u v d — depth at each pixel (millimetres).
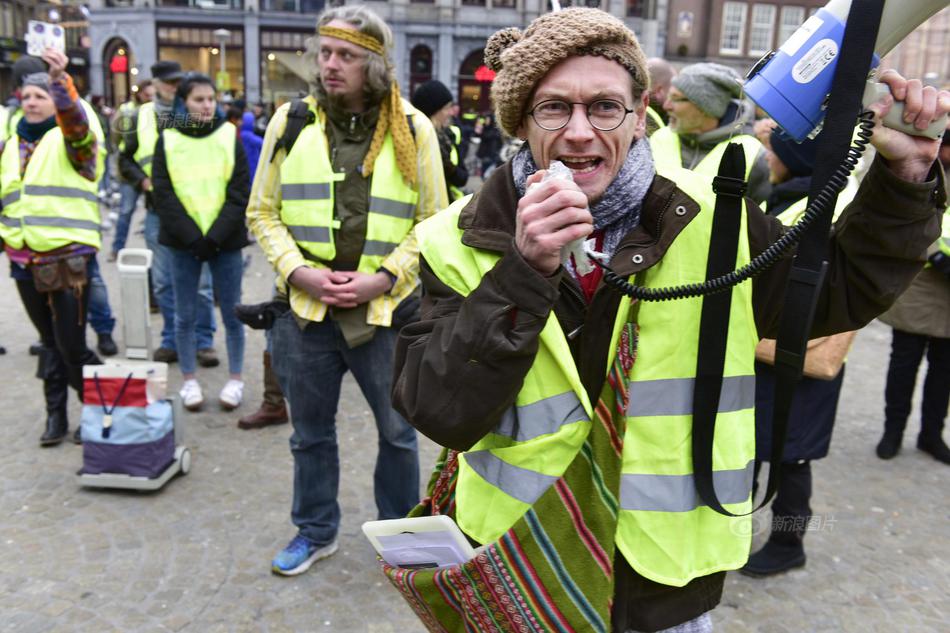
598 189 1344
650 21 27594
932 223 1325
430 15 29781
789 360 1275
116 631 2779
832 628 2943
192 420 4703
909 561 3414
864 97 1216
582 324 1382
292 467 4129
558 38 1267
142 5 30109
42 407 4812
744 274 1261
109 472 3752
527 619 1357
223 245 4738
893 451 4469
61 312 4051
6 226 4043
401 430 3088
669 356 1373
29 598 2947
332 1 28875
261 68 31062
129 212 8727
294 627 2846
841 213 1423
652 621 1423
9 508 3607
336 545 3338
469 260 1379
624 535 1384
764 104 1223
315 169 2918
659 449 1382
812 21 1211
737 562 1430
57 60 3779
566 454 1358
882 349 6660
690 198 1353
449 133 5102
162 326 6602
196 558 3262
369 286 2885
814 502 3922
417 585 1459
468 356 1239
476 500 1445
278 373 3096
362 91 2898
